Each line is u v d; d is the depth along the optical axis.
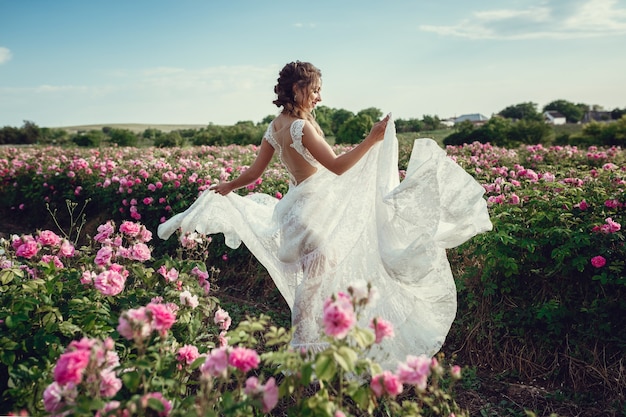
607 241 3.43
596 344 3.21
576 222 3.77
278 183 6.16
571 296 3.51
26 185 9.12
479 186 2.75
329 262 2.98
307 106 3.10
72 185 8.30
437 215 2.62
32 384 2.15
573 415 2.88
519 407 2.97
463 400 3.04
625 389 3.01
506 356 3.42
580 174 5.48
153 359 2.26
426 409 2.75
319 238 3.00
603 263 3.26
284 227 3.11
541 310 3.32
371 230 2.95
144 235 3.29
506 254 3.62
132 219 6.95
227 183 3.48
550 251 3.70
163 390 2.04
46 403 1.71
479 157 8.48
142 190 6.86
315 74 3.06
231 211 3.59
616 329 3.29
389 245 2.76
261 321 2.02
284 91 3.07
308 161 3.04
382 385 1.76
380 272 2.85
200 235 3.95
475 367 3.32
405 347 2.74
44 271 2.90
